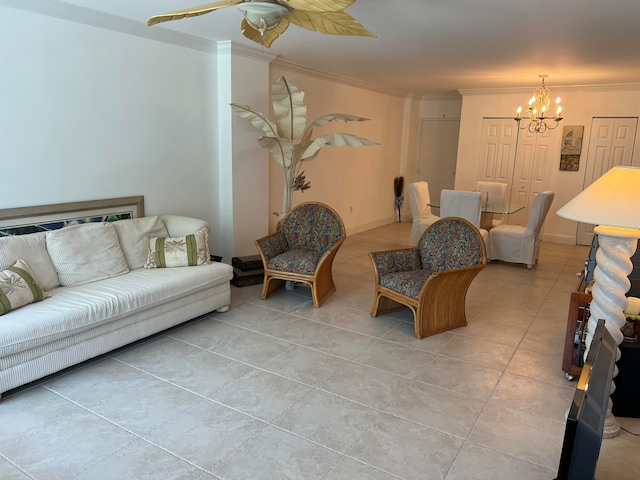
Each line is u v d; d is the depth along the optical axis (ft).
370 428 7.95
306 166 20.68
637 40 13.01
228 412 8.31
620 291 7.77
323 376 9.68
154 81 13.51
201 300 12.07
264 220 17.70
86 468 6.80
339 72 20.27
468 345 11.37
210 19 12.12
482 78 20.97
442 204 19.40
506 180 25.09
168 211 14.60
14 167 10.65
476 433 7.87
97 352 9.62
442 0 9.90
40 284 10.09
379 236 24.62
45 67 10.91
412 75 20.68
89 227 11.39
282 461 7.07
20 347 8.20
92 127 12.12
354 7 10.46
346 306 13.85
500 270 18.70
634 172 7.11
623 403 8.40
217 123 15.83
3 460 6.92
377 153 26.35
